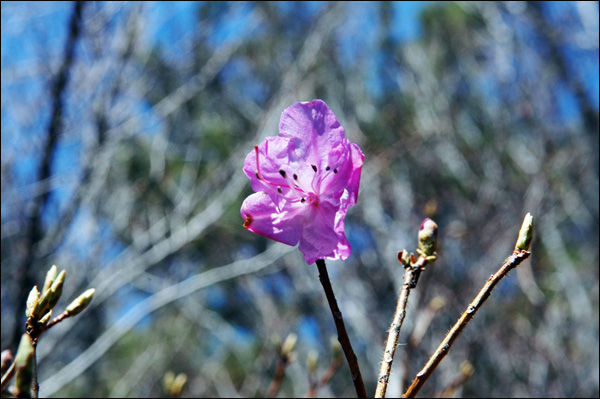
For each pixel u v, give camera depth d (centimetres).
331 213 191
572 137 1177
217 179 849
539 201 1031
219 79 1156
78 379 1073
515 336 951
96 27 716
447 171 1127
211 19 844
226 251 1070
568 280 1080
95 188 724
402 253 187
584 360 984
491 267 938
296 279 1055
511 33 1235
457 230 959
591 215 1159
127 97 755
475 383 900
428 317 441
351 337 1027
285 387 1029
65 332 714
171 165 1004
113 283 754
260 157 200
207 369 1119
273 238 192
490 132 1198
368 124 1188
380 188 1068
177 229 802
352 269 1021
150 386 1104
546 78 1185
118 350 1161
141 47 772
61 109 697
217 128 1091
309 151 199
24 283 670
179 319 1230
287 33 1138
